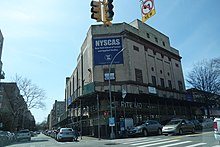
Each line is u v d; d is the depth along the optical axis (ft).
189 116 151.94
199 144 40.83
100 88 110.73
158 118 122.21
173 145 41.42
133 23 139.95
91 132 112.68
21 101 172.86
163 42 157.99
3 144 77.46
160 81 140.56
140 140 57.16
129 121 97.81
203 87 167.43
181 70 170.30
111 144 50.37
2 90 208.33
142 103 119.14
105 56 115.44
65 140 83.97
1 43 170.60
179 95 155.53
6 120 183.11
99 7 38.81
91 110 117.39
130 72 115.03
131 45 122.11
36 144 68.95
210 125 112.78
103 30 119.65
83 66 136.98
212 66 168.04
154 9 44.19
